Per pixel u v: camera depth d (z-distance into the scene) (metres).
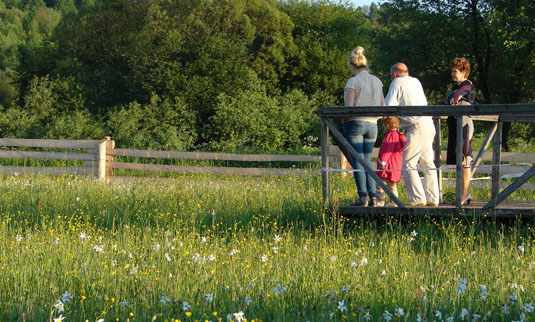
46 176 17.06
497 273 6.34
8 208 10.53
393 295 5.52
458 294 5.25
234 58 38.41
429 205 8.93
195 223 9.37
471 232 7.97
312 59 44.22
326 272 6.18
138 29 42.88
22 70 46.84
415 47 35.34
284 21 43.94
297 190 12.64
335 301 5.13
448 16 33.75
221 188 13.12
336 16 48.16
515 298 5.02
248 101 35.12
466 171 9.21
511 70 30.59
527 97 33.31
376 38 38.81
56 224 8.91
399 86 8.66
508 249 7.45
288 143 35.12
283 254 7.03
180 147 32.81
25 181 14.10
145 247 7.53
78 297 5.42
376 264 6.72
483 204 9.30
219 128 33.75
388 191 8.59
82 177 17.92
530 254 7.39
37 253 6.82
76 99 40.06
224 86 37.34
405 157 8.81
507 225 8.61
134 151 18.80
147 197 11.62
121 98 41.75
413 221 8.86
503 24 29.02
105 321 4.95
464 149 9.27
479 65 33.91
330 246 7.64
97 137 34.03
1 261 6.54
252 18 42.12
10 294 5.47
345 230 8.78
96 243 7.68
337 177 14.51
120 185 13.97
